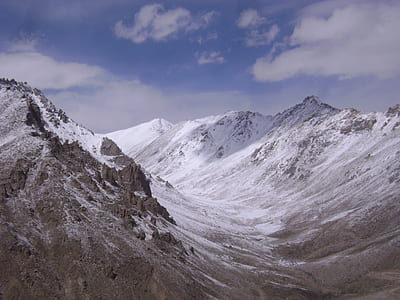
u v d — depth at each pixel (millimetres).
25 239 60938
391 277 84188
